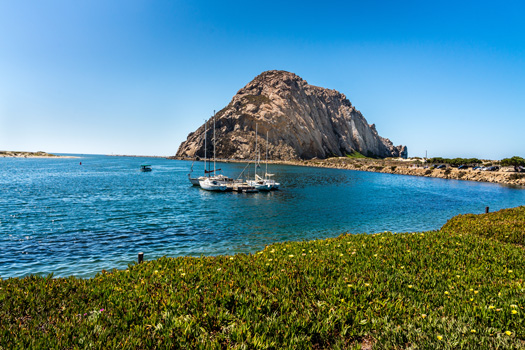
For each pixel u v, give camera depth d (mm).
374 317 6055
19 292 6891
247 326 5613
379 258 9766
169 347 4977
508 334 5332
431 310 6324
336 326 5926
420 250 10766
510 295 6930
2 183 59938
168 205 37812
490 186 68312
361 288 7211
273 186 58062
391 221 29812
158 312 6152
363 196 49594
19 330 5367
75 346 4828
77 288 7270
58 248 18891
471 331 5414
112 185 60594
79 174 89438
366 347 5461
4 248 18641
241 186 53344
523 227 15555
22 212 30812
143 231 23938
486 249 11141
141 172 103625
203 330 5430
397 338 5352
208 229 25062
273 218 30297
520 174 75312
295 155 185500
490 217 19391
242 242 21203
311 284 7508
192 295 6789
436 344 5066
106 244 20094
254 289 7086
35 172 93000
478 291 7078
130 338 5137
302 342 5234
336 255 10094
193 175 91750
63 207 34375
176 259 9805
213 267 8773
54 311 6133
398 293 7121
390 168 118500
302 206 38531
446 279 8109
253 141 184750
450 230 16281
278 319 5879
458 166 108188
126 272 8508
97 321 5734
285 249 11078
